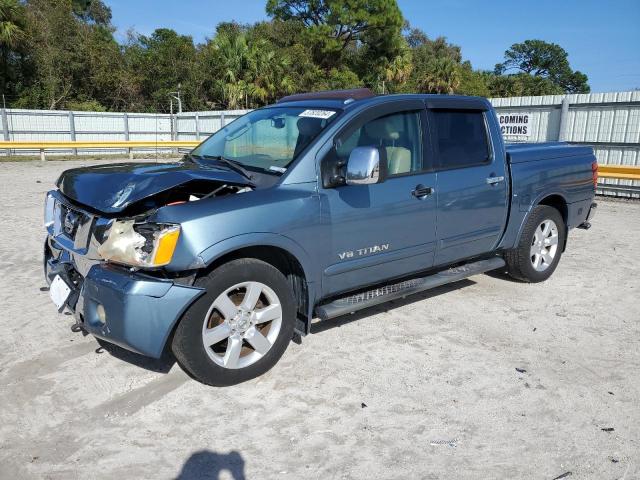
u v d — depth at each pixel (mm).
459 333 4520
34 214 9328
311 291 3859
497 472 2818
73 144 21734
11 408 3334
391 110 4305
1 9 28266
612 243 7828
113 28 42062
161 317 3154
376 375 3787
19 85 31641
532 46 87688
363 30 44562
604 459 2930
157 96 36938
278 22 46594
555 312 5039
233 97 34281
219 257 3430
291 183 3730
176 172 3537
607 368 3965
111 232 3277
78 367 3838
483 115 5055
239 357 3588
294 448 2986
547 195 5562
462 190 4715
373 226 4105
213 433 3107
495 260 5336
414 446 3020
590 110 13508
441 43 67625
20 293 5289
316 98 4527
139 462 2855
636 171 11891
